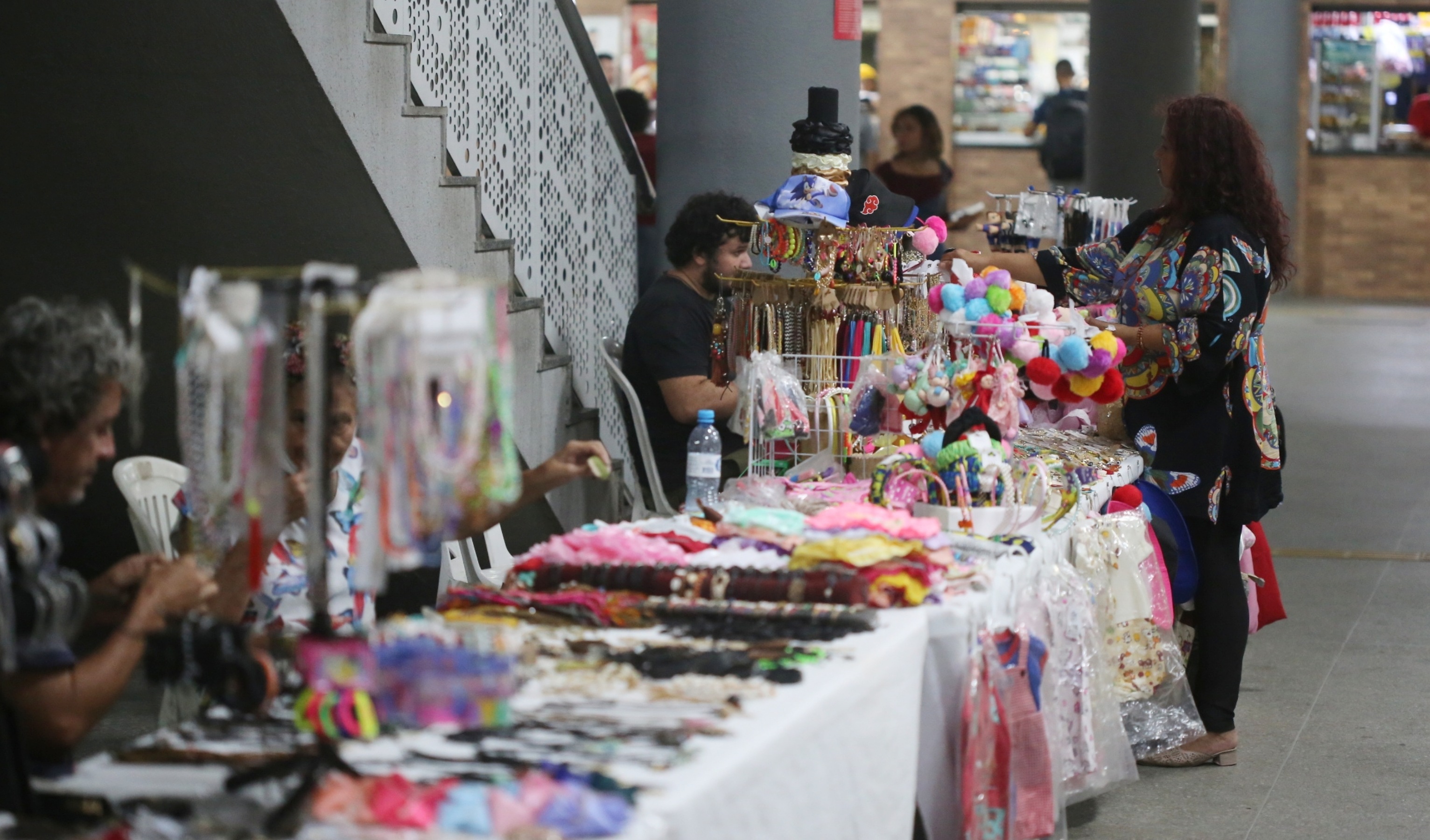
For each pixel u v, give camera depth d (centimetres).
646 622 570
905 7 4006
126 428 1223
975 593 619
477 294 388
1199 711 948
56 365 453
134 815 379
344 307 432
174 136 956
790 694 473
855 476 866
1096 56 2519
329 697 393
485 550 1138
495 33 1072
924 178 1886
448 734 434
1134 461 930
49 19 892
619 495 1198
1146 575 841
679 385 1011
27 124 972
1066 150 3133
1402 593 1400
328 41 900
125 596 506
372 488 398
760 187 1308
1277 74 3794
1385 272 4019
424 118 970
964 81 4044
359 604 620
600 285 1236
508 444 405
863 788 512
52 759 466
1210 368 882
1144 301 902
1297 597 1388
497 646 409
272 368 423
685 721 444
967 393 796
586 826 358
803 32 1295
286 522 578
